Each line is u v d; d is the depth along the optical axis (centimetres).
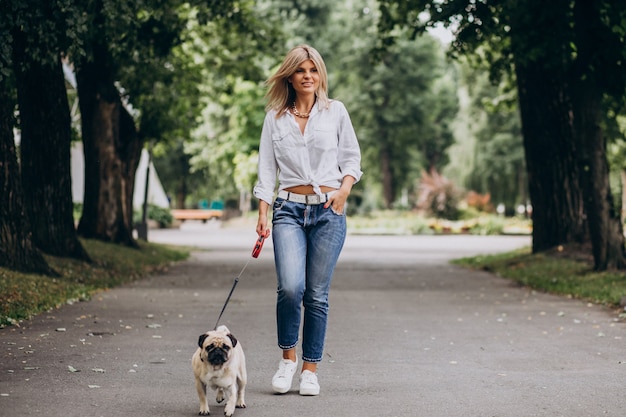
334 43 6975
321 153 718
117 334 1094
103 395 721
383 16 2581
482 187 7475
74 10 1278
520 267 2241
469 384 791
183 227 6700
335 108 725
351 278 2161
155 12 2045
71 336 1062
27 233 1606
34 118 1938
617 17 1728
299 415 659
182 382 784
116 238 2595
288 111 723
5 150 1563
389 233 5725
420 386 780
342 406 691
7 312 1215
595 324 1238
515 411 679
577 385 787
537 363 912
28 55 1456
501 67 2448
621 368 880
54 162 1955
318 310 730
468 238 5125
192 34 3169
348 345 1036
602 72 1806
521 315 1354
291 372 739
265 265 2627
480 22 1830
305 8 6738
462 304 1527
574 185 2369
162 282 1959
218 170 6825
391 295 1705
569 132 2370
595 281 1741
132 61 2428
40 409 665
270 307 1451
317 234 723
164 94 2736
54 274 1653
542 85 2372
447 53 2394
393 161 7350
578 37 1803
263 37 3038
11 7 1220
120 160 2634
